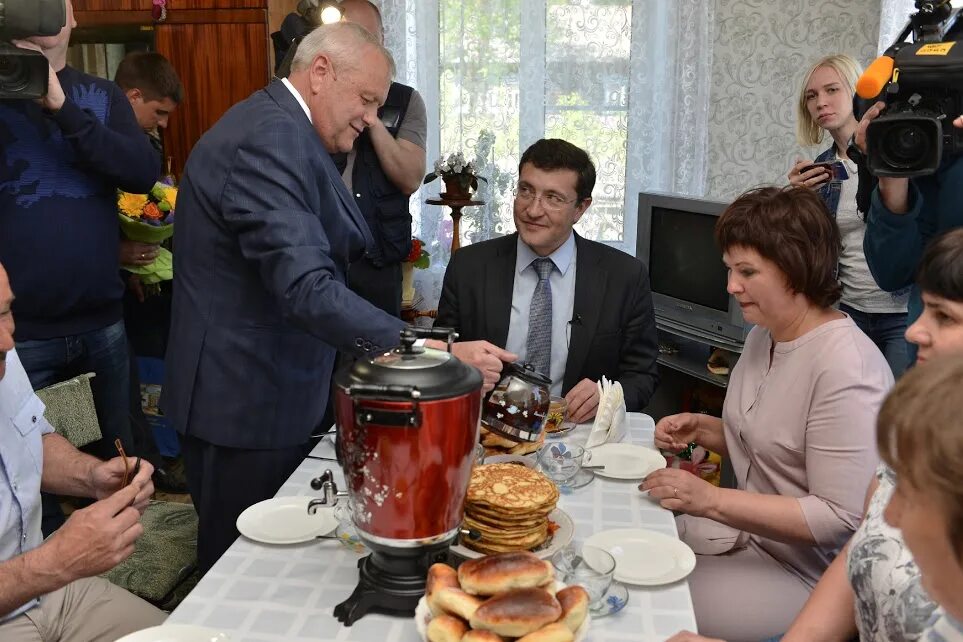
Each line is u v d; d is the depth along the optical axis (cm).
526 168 209
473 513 125
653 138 382
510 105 380
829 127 291
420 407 105
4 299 131
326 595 120
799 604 153
